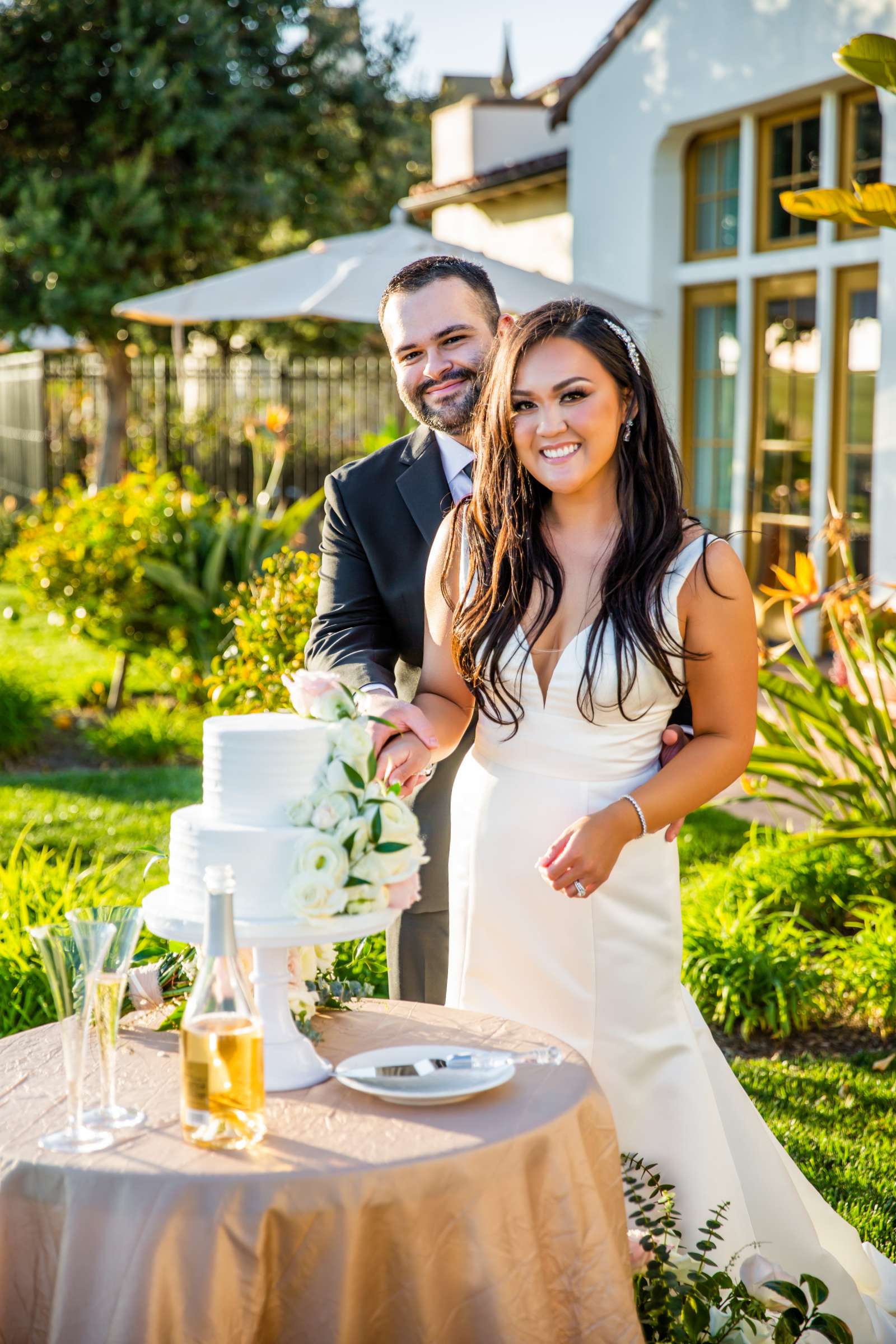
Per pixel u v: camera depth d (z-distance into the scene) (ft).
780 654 17.56
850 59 12.73
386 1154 6.14
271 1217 5.85
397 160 63.10
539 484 8.45
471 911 8.72
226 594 27.48
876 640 17.85
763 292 33.12
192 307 36.78
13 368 61.11
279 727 6.88
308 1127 6.43
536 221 44.86
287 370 52.75
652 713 8.36
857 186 12.98
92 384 58.44
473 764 8.95
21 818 22.16
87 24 52.80
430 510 10.64
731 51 31.78
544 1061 7.13
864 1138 12.37
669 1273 7.70
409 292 10.52
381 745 8.30
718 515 35.45
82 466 57.06
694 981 15.38
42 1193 6.02
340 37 58.49
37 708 28.07
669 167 35.37
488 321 10.65
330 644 10.64
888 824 16.43
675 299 35.91
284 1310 5.93
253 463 53.06
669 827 8.56
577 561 8.41
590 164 38.37
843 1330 8.03
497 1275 6.15
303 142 58.13
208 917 6.24
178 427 53.93
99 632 28.32
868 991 14.96
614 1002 8.50
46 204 51.85
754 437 33.78
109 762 26.91
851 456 30.71
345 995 8.09
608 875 7.98
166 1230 5.80
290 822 6.79
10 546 43.14
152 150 53.26
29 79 52.39
